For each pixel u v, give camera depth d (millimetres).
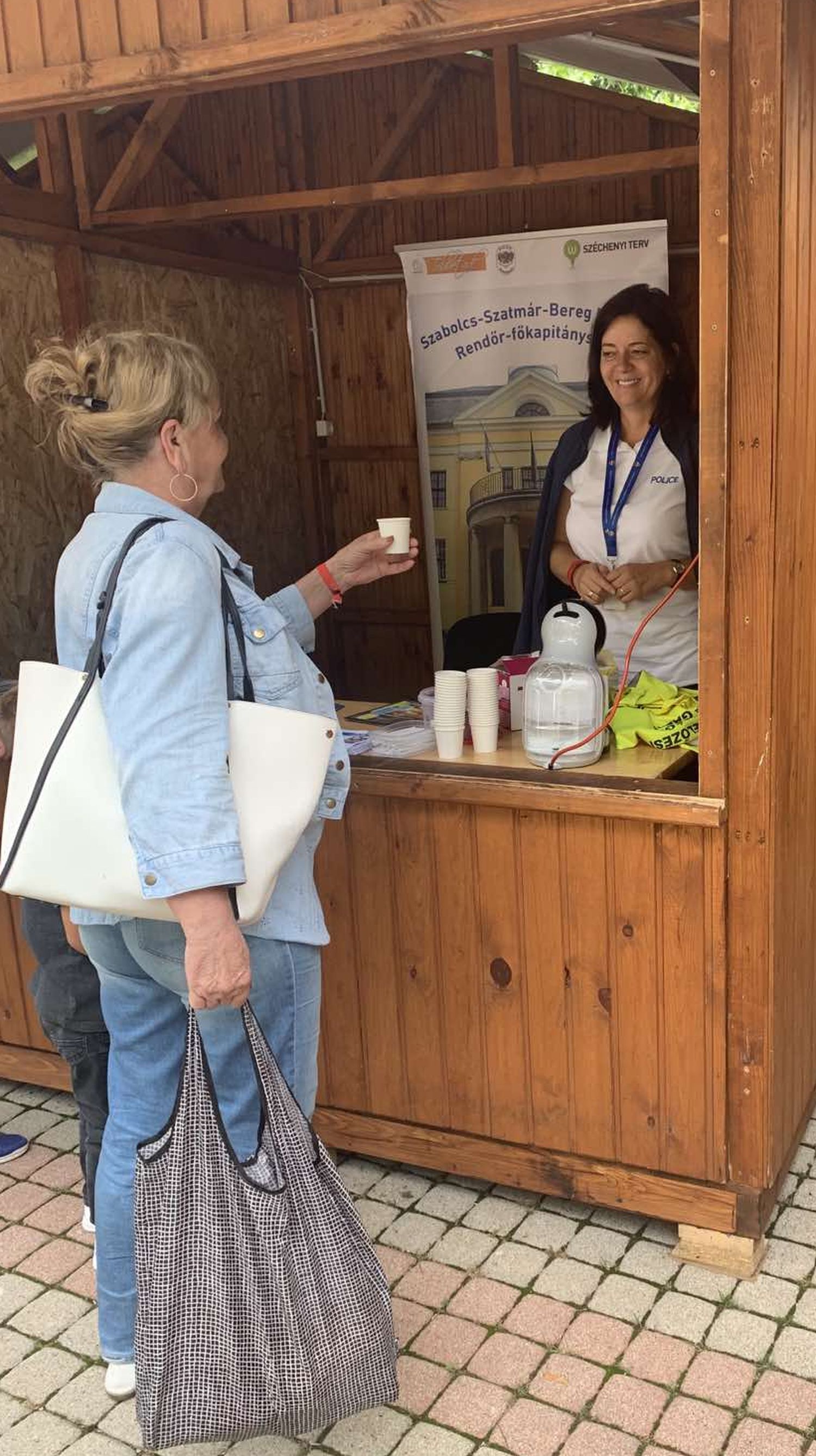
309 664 2072
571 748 2545
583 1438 2092
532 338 5230
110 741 1771
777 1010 2459
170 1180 1856
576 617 2684
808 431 2346
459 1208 2764
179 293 5164
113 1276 2178
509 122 4188
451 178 4254
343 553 2564
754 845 2312
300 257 5836
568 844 2490
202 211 4414
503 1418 2146
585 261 5039
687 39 3645
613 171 4102
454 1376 2250
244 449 5691
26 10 2373
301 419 6004
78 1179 3008
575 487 3488
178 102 4309
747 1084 2422
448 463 5566
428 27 2051
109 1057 2195
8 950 3297
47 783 1810
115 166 4953
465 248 5195
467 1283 2500
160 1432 1866
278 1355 1850
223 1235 1852
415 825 2637
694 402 3332
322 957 2822
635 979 2492
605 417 3414
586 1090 2607
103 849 1796
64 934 2424
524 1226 2686
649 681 2822
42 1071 3344
